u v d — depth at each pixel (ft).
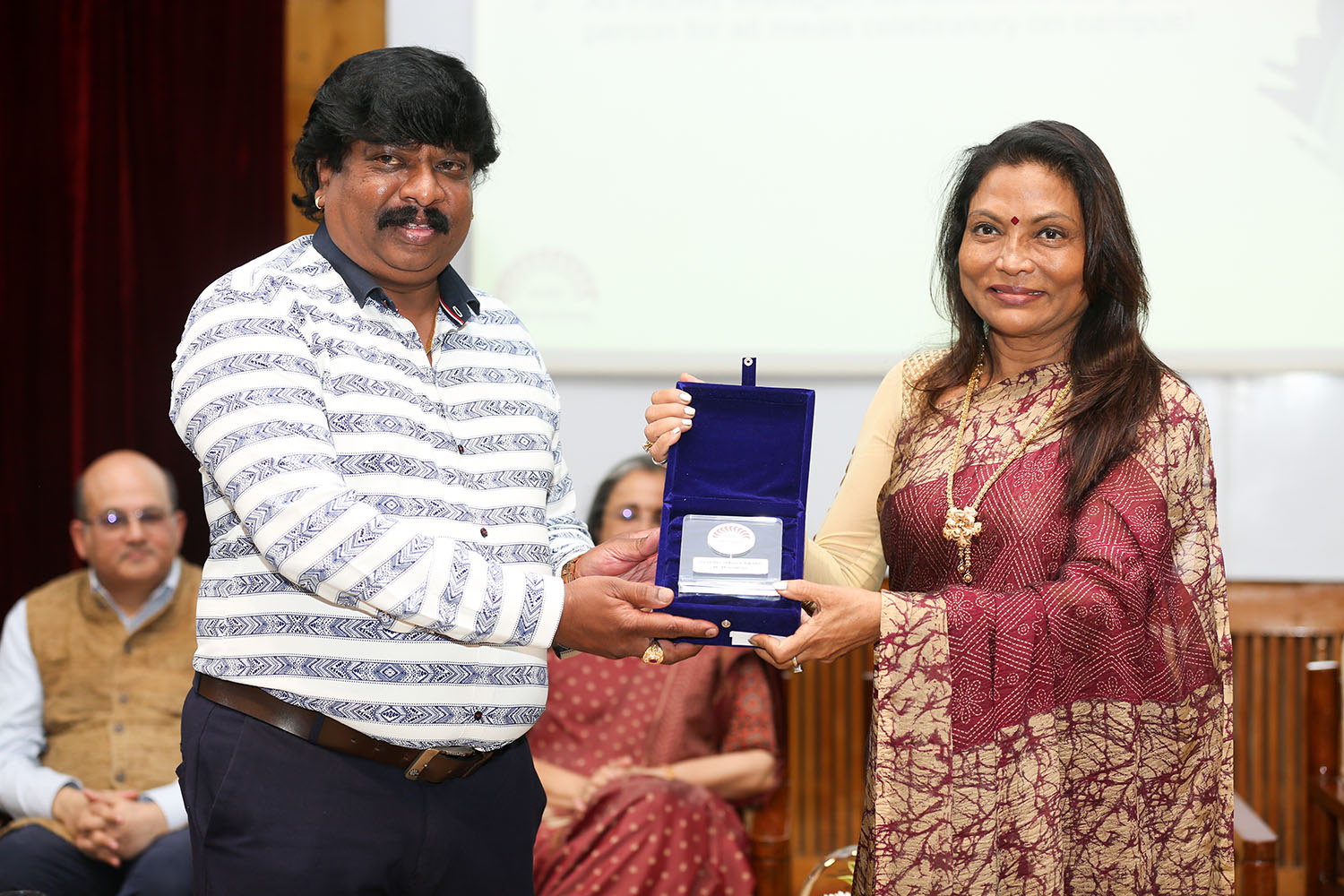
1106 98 10.57
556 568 5.71
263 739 4.70
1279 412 10.63
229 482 4.57
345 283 5.00
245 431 4.58
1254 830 7.82
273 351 4.71
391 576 4.50
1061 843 4.78
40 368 11.30
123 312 11.22
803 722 10.84
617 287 11.03
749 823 8.96
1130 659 4.76
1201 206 10.51
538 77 10.97
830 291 10.94
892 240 10.87
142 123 11.12
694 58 10.90
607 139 10.98
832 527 5.63
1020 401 5.14
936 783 4.73
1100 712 4.80
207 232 11.16
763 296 10.98
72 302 11.22
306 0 11.10
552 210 11.03
